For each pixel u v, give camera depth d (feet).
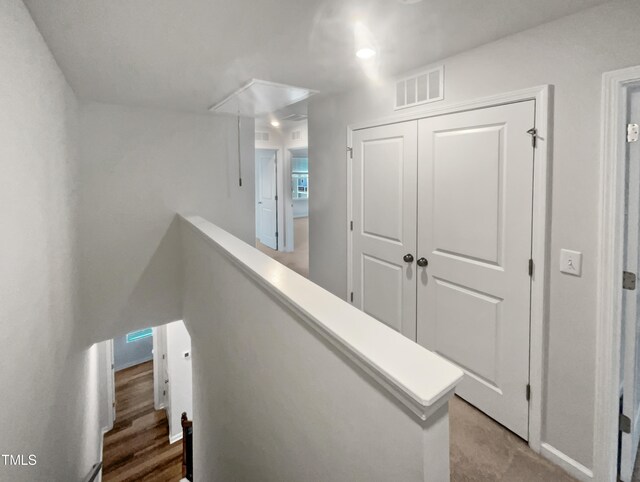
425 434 2.72
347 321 3.74
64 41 5.95
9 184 4.11
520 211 5.90
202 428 9.96
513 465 5.68
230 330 7.21
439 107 7.09
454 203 7.00
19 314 4.42
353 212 9.73
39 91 5.53
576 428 5.45
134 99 10.21
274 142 21.47
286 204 22.30
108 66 7.25
